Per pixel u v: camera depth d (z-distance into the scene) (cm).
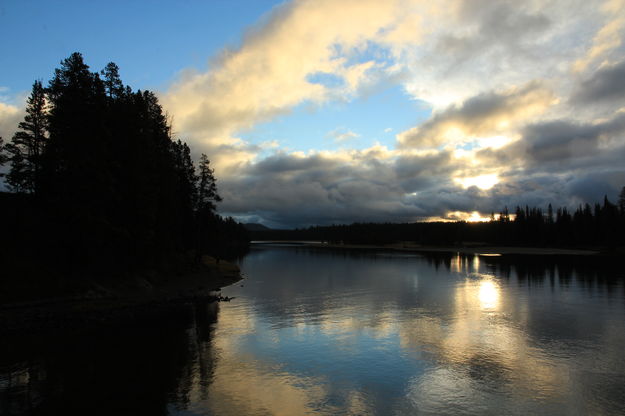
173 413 1300
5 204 3800
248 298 3656
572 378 1611
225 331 2381
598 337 2220
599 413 1309
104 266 3894
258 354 1933
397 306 3203
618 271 6028
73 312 2769
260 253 13588
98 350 1992
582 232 13262
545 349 2000
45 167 3753
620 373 1661
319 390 1498
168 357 1884
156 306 3167
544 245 14462
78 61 3653
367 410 1331
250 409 1334
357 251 14988
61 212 3409
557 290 4078
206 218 6159
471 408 1346
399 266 7575
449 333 2319
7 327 2384
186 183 6012
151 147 4422
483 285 4550
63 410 1322
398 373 1672
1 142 4012
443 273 6062
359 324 2553
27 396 1436
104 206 3672
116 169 3872
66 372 1684
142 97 4900
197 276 5253
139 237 4122
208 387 1523
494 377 1623
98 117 3641
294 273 6253
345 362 1816
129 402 1386
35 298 2956
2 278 2984
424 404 1375
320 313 2920
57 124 3534
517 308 3088
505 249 13962
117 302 3181
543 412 1316
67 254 3569
